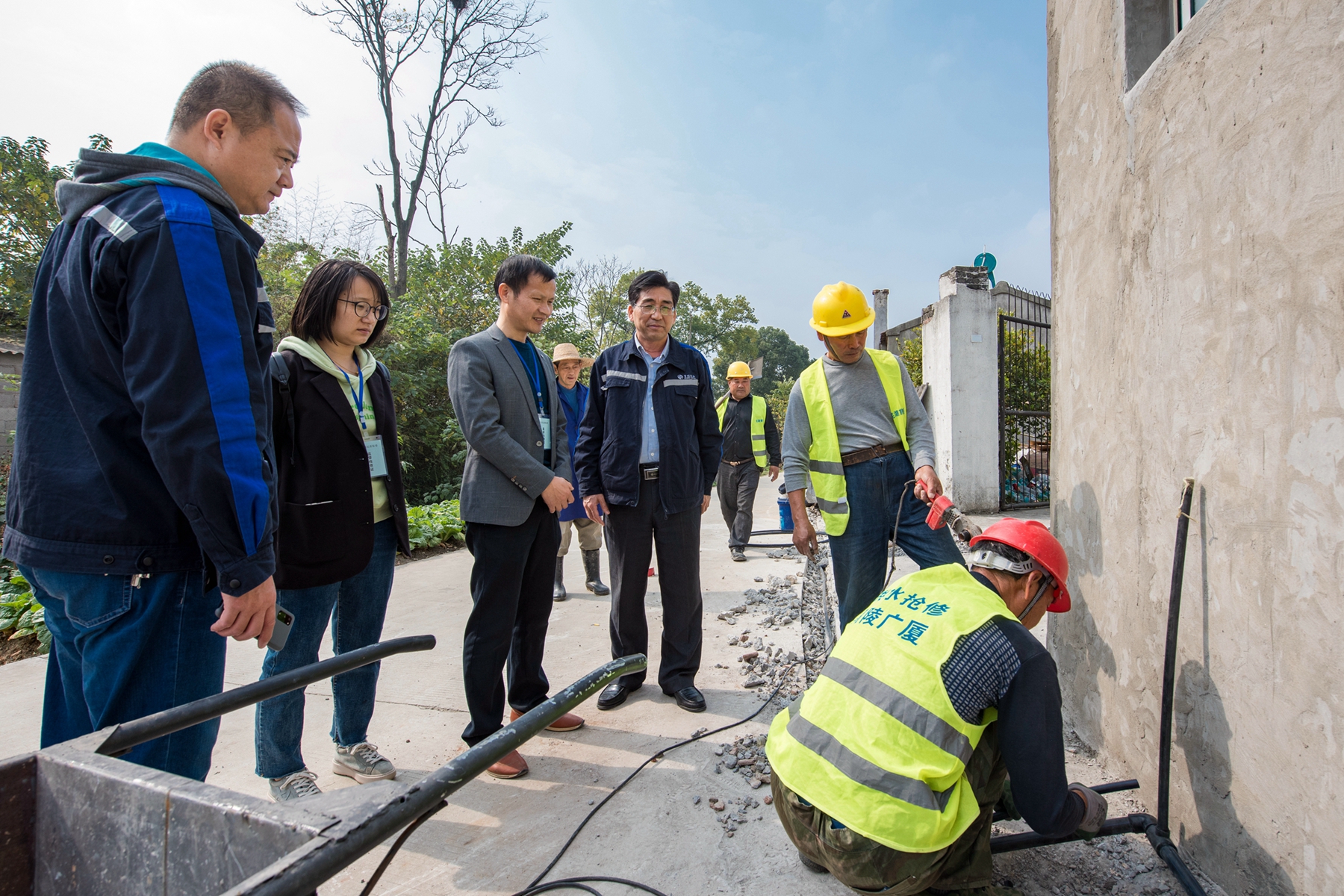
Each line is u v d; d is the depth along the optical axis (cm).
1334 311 152
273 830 100
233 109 171
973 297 828
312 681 155
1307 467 161
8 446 1058
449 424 1215
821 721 191
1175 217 212
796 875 218
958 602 192
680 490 340
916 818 171
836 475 333
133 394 146
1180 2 235
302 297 256
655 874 220
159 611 159
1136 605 241
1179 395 212
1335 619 154
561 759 293
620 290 2747
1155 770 228
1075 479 296
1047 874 212
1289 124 164
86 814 121
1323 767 159
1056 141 321
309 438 239
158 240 149
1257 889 181
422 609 537
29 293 1223
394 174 1791
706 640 444
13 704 365
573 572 669
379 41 1728
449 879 220
